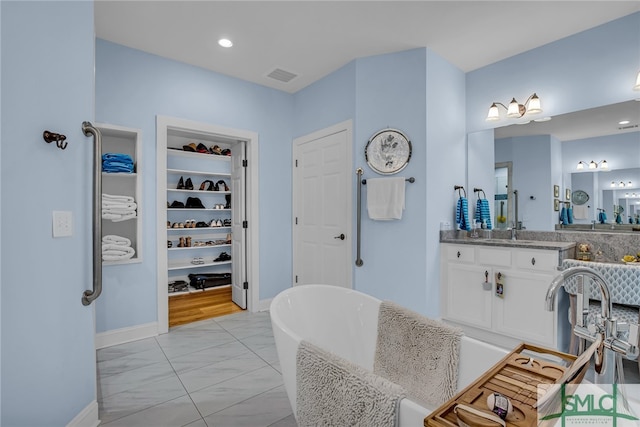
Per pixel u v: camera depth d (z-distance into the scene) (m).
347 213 3.07
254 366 2.22
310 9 2.24
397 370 1.45
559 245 2.32
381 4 2.18
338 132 3.17
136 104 2.72
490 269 2.53
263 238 3.53
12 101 1.16
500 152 2.97
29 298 1.22
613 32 2.37
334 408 0.97
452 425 0.68
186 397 1.83
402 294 2.78
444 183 2.90
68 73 1.43
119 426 1.58
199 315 3.36
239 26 2.44
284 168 3.71
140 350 2.47
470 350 1.22
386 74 2.86
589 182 2.52
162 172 2.84
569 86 2.58
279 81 3.44
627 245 2.33
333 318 1.83
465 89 3.20
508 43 2.68
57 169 1.36
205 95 3.12
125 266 2.65
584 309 0.95
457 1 2.15
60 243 1.38
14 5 1.17
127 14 2.27
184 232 4.60
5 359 1.13
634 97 2.29
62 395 1.38
